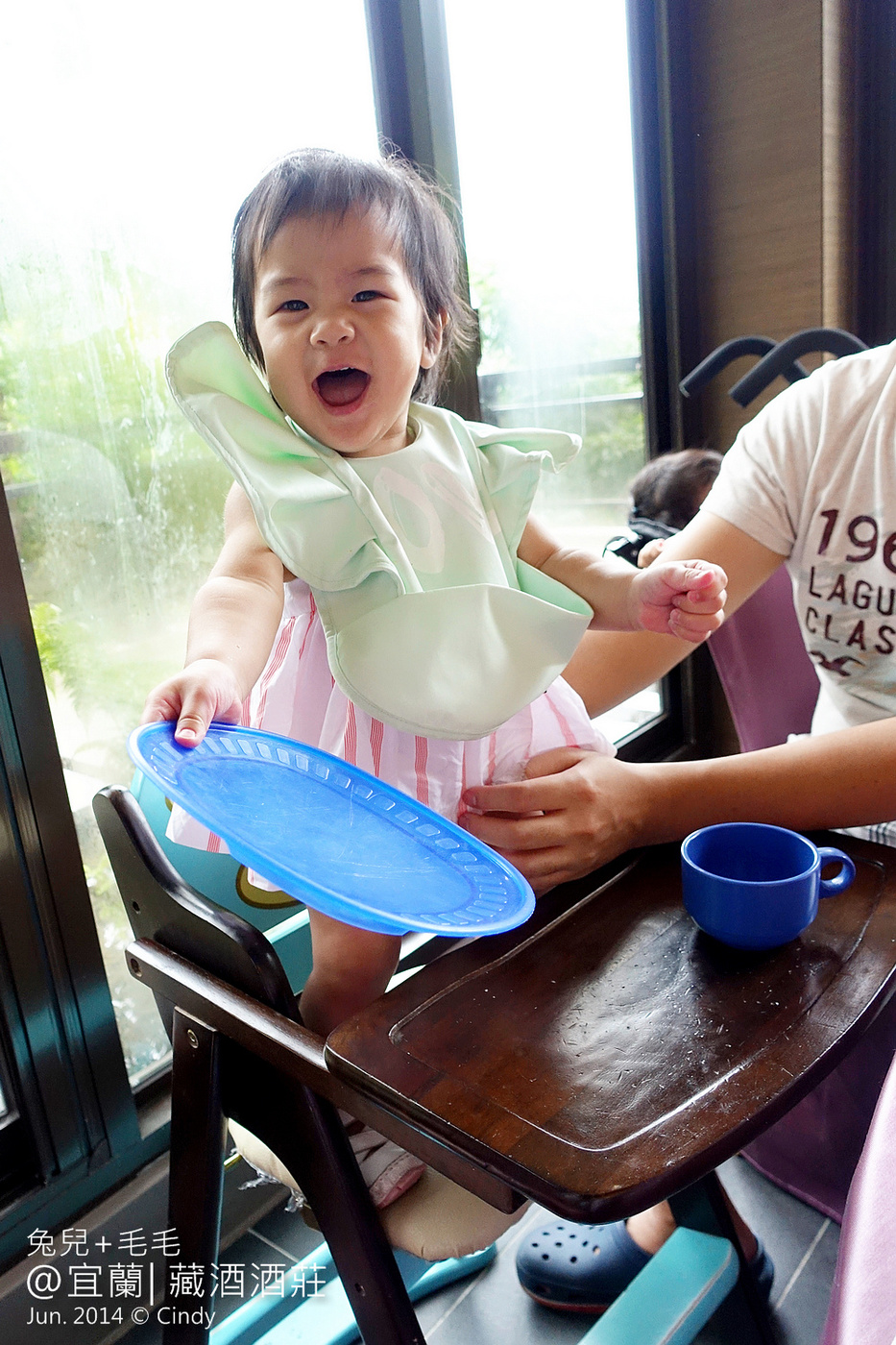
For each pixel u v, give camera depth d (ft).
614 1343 2.78
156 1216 3.58
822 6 5.22
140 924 2.26
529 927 2.11
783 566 3.63
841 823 2.40
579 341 5.58
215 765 1.79
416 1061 1.69
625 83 5.59
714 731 6.69
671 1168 1.42
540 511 5.59
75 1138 3.44
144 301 3.65
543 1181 1.41
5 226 3.23
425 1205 2.15
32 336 3.35
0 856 3.12
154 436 3.76
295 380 2.20
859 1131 3.40
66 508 3.54
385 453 2.41
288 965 2.81
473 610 2.21
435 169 4.34
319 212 2.17
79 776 3.70
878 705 3.11
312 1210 2.02
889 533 2.89
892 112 5.79
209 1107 2.08
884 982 1.86
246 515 2.28
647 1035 1.74
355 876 1.69
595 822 2.24
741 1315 3.17
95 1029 3.44
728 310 6.10
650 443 6.22
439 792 2.35
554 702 2.61
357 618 2.18
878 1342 0.77
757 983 1.88
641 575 2.32
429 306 2.53
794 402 3.13
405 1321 1.92
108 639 3.74
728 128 5.76
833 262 5.74
